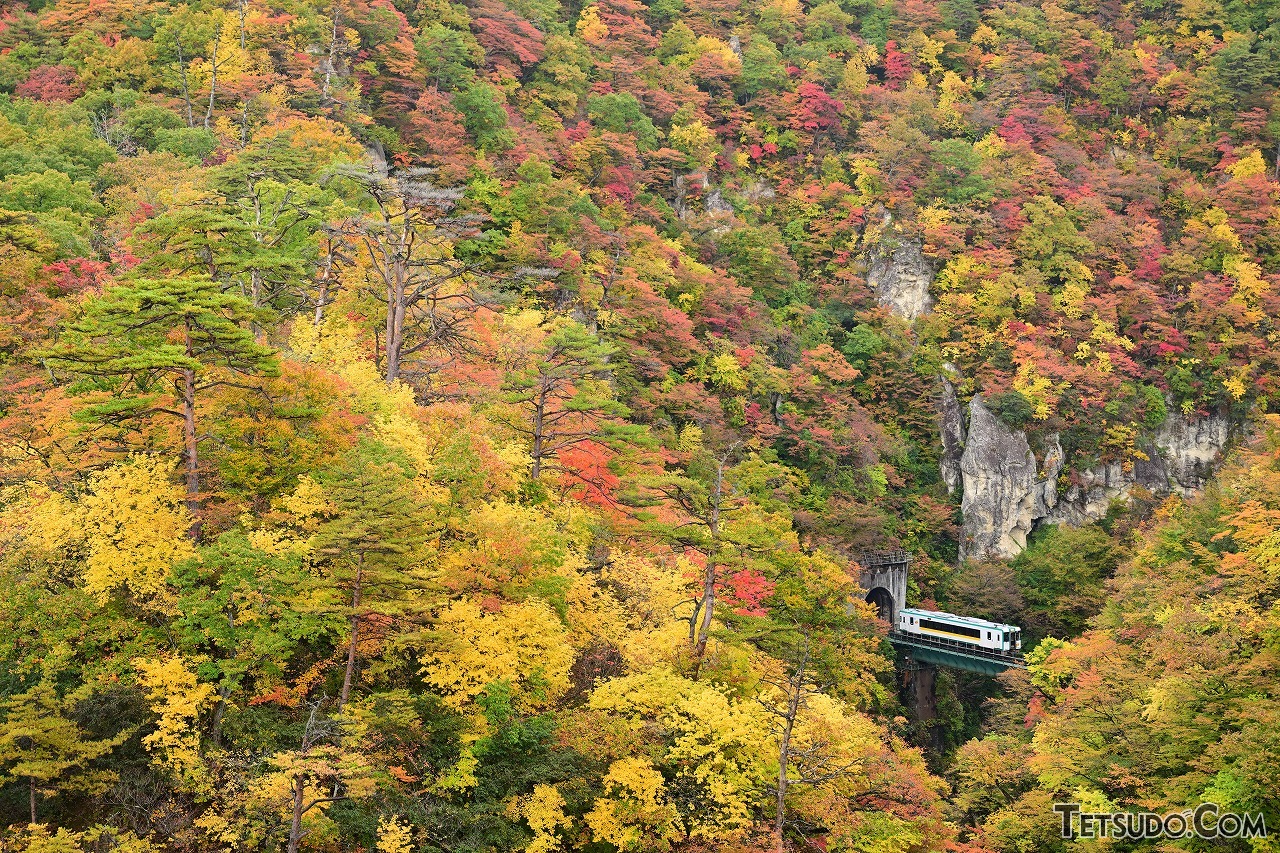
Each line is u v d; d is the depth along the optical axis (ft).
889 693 246.47
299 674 109.40
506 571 114.83
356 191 224.12
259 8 310.45
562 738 112.78
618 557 145.89
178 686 99.91
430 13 378.12
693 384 296.10
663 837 108.27
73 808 98.37
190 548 106.93
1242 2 523.70
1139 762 136.46
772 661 133.28
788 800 114.52
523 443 155.53
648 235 323.37
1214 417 365.81
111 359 108.68
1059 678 193.06
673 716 114.73
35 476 118.32
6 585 102.27
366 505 102.83
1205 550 177.37
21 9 303.27
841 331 364.58
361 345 179.22
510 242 281.74
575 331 166.50
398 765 105.19
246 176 195.83
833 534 285.02
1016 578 313.73
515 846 104.17
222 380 118.52
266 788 91.35
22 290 157.89
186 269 138.72
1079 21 510.99
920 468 344.69
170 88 286.05
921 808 124.67
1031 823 138.00
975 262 381.60
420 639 105.50
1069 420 352.90
